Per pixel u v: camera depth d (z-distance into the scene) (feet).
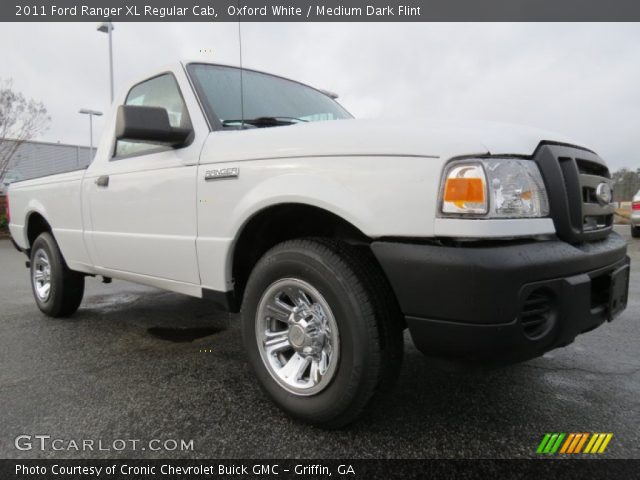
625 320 12.34
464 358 5.32
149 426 6.63
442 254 5.15
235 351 10.04
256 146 7.00
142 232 9.10
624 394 7.64
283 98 10.11
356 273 5.93
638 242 31.53
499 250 5.04
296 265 6.41
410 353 9.75
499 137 5.58
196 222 7.84
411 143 5.57
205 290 7.94
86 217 10.87
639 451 5.93
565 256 5.42
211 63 9.57
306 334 6.52
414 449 5.98
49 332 11.55
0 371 8.83
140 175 9.04
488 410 7.08
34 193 13.43
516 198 5.31
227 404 7.34
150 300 15.48
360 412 6.03
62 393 7.78
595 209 6.45
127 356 9.71
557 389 7.85
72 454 5.91
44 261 13.26
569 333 5.47
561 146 6.25
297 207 6.62
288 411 6.65
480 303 4.96
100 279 20.30
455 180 5.17
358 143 5.92
